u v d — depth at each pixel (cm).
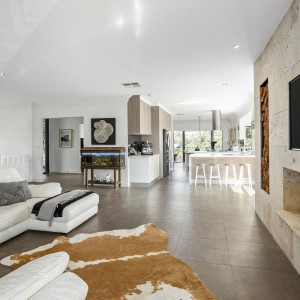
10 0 233
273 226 318
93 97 702
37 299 100
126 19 273
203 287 208
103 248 288
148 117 812
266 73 346
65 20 272
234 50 365
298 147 228
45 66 423
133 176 717
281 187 286
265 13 265
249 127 983
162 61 407
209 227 357
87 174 724
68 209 337
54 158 1074
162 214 426
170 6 250
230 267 243
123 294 199
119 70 451
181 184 743
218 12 262
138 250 282
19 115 800
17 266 248
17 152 805
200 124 1414
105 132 719
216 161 755
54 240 312
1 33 300
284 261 255
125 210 454
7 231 308
